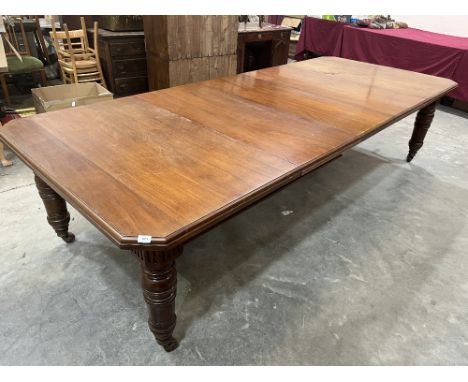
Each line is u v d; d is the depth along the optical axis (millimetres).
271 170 1101
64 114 1439
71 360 1201
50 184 1030
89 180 1007
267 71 2238
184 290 1473
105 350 1237
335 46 4512
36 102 2436
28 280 1483
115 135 1280
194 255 1652
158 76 3225
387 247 1768
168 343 1206
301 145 1273
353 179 2346
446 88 2037
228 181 1033
